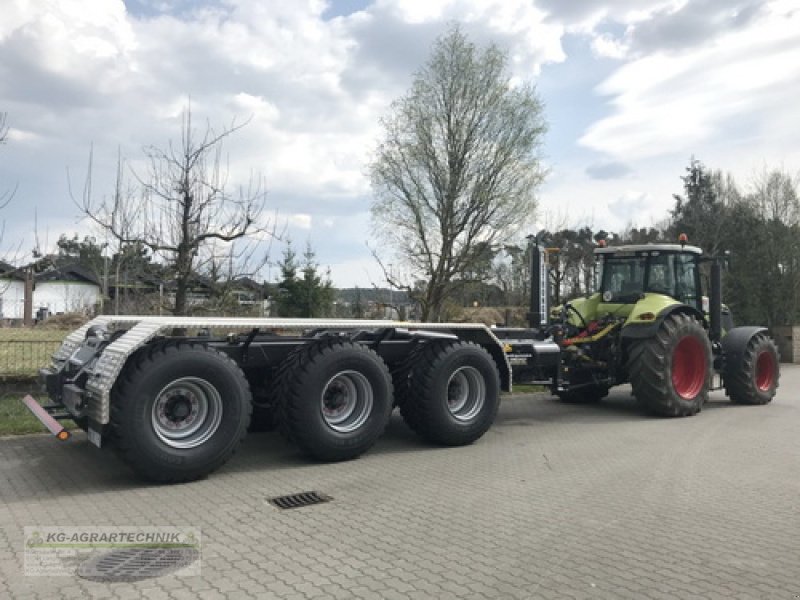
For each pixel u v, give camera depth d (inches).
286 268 888.3
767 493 208.2
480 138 577.6
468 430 277.0
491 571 144.7
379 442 285.6
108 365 210.1
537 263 354.9
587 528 174.1
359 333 263.9
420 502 197.0
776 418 355.9
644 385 349.7
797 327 789.9
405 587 136.0
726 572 145.2
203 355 218.8
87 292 1318.9
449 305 648.4
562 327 357.7
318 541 162.7
